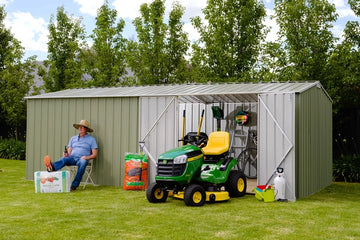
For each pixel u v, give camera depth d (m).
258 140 8.34
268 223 5.98
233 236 5.29
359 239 5.22
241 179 8.23
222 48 13.81
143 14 15.44
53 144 10.55
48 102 10.65
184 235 5.32
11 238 5.18
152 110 9.33
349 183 10.50
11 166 13.97
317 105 9.20
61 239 5.14
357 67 10.35
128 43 15.67
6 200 7.68
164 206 7.15
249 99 10.77
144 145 9.41
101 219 6.16
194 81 15.41
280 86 8.95
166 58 15.19
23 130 19.52
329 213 6.70
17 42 19.80
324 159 9.68
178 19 15.50
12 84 19.41
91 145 9.46
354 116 11.45
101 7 16.80
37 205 7.21
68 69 17.45
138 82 15.64
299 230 5.61
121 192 8.69
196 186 7.16
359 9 10.92
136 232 5.46
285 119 8.01
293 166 7.89
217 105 11.49
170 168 7.20
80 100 10.20
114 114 9.77
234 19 13.88
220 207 7.10
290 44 11.84
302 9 11.52
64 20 17.89
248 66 13.98
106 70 16.52
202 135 8.35
